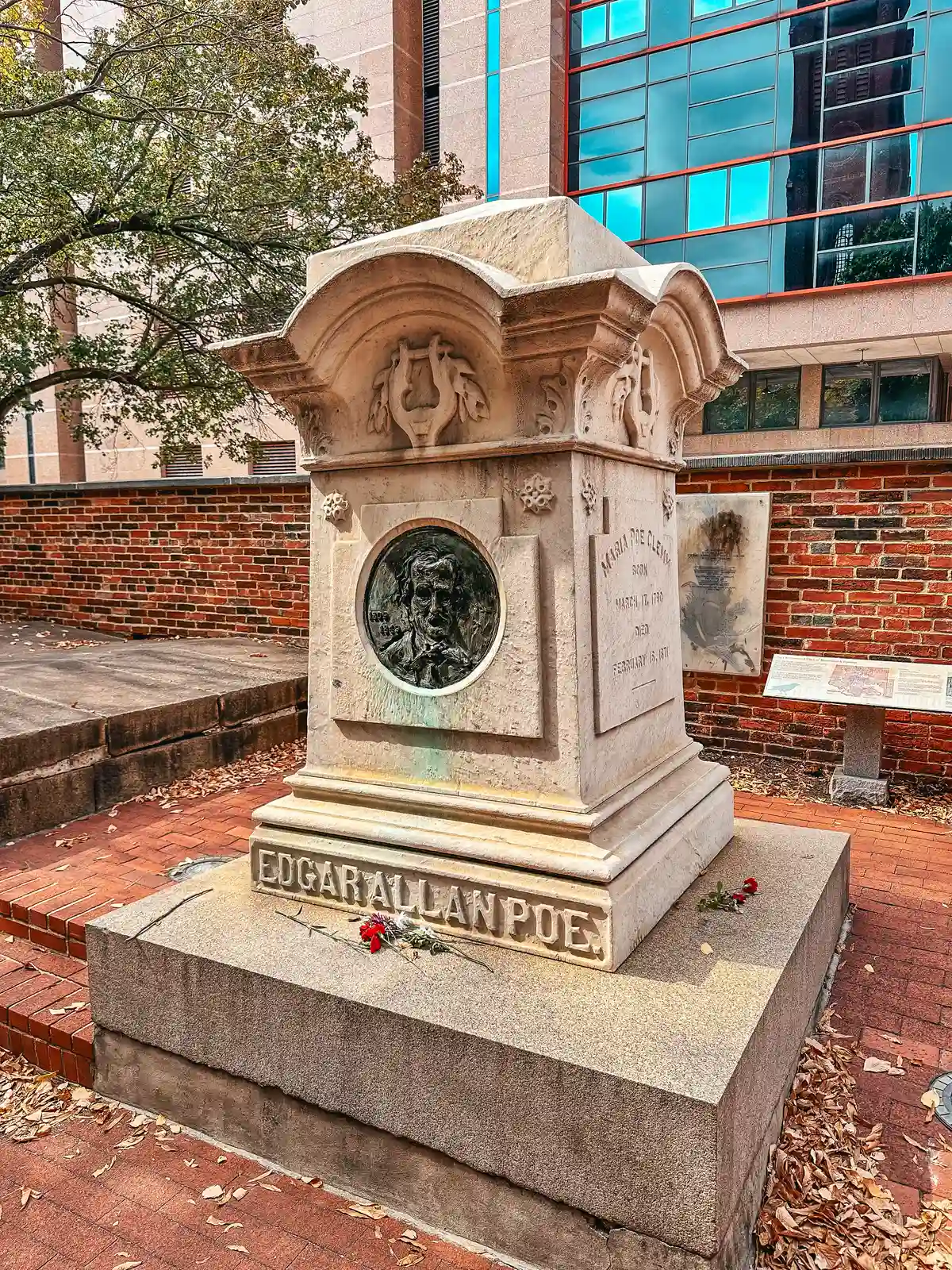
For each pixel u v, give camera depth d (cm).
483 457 259
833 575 556
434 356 260
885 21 1598
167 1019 255
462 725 268
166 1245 212
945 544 522
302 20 1998
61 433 2266
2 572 1001
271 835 293
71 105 821
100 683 603
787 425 1897
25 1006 295
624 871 250
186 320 967
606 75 1858
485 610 266
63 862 405
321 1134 232
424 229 270
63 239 850
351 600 289
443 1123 212
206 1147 248
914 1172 226
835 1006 303
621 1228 192
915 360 1789
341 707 294
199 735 564
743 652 577
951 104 1569
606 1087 189
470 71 1909
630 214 1856
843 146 1658
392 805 281
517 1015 214
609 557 269
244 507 826
